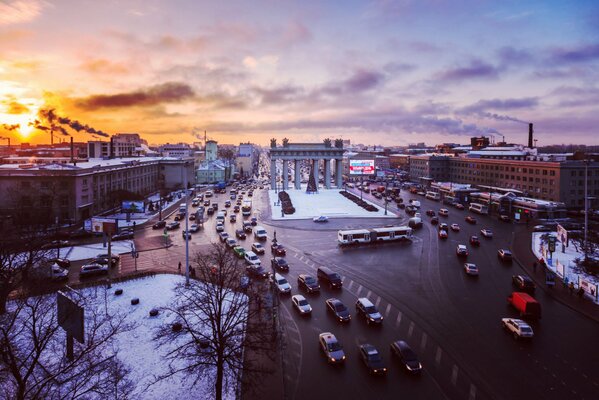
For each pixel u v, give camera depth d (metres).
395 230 85.81
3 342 26.58
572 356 37.19
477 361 36.19
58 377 32.06
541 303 51.06
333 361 35.16
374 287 56.09
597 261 65.62
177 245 81.69
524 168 140.38
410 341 39.94
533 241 86.75
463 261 70.12
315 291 53.31
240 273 51.38
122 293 51.88
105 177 120.25
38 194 97.38
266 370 31.11
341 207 136.62
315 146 195.38
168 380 32.66
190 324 37.38
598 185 126.00
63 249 76.94
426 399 30.47
